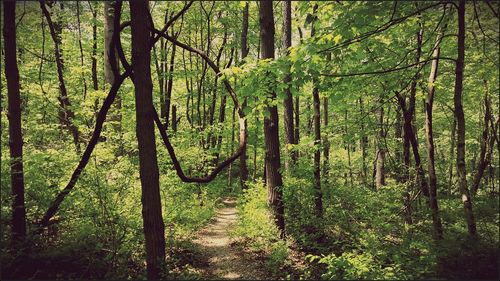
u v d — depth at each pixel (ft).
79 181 23.57
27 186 22.03
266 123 32.01
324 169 38.34
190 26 65.51
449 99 40.75
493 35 22.56
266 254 27.96
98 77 52.60
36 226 20.68
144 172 20.65
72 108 32.12
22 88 36.65
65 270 19.45
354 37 20.88
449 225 25.49
